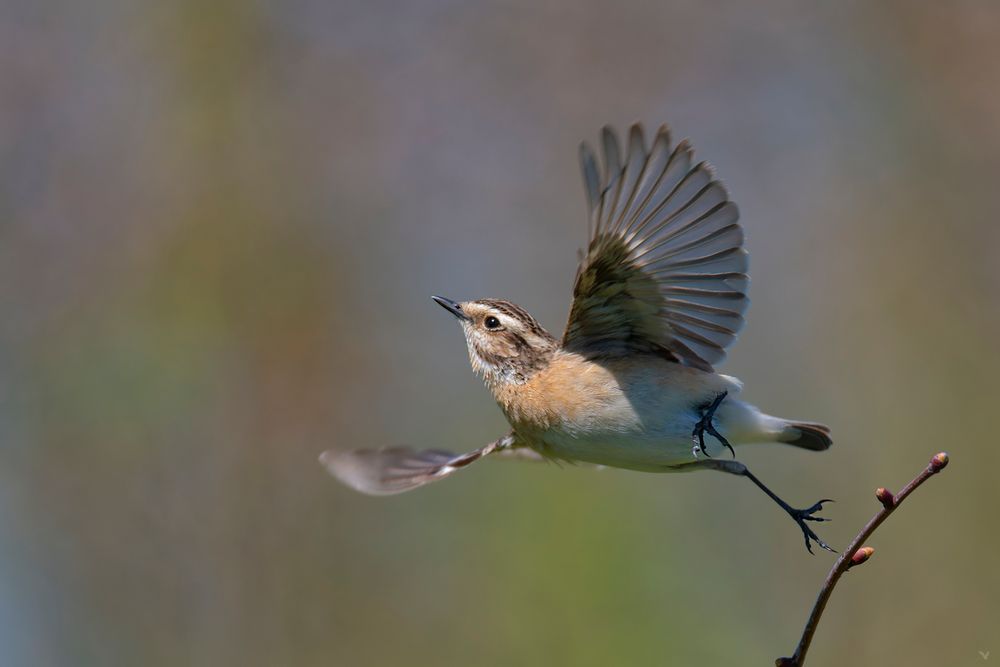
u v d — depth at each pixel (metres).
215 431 16.02
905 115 17.58
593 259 8.62
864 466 15.92
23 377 16.06
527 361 9.48
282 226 17.08
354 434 16.36
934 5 17.55
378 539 14.88
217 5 17.48
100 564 15.29
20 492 15.55
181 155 17.16
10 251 16.64
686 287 8.79
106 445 15.80
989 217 17.09
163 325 16.42
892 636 14.59
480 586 13.81
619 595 13.30
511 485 13.94
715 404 8.96
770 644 13.89
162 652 14.89
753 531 14.48
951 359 16.52
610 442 9.12
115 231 16.98
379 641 14.44
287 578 15.15
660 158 8.15
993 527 15.30
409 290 17.25
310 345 16.64
